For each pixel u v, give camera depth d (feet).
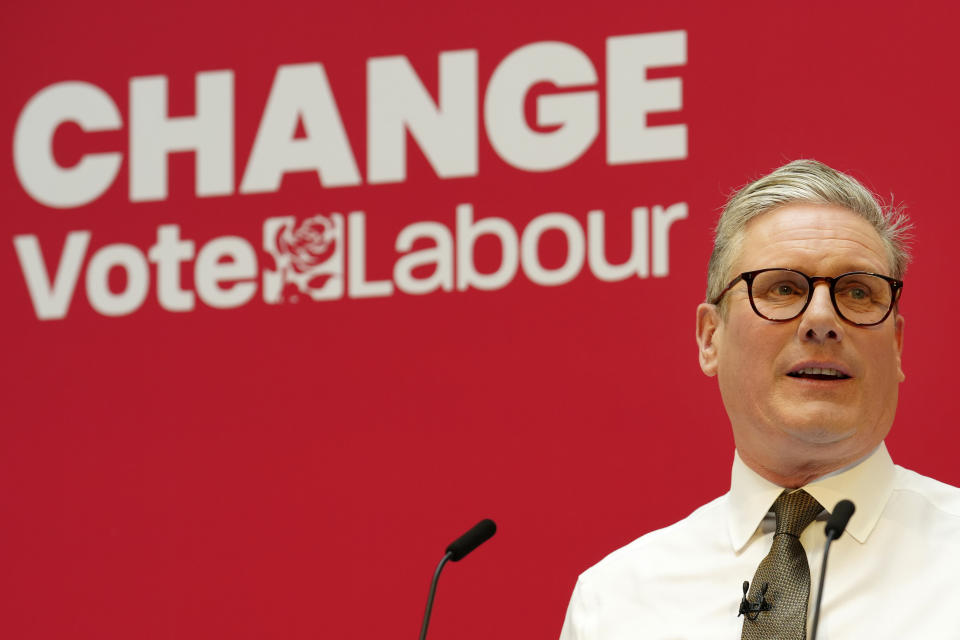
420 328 28.71
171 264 30.50
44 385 30.53
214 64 31.45
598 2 29.22
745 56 27.94
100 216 31.17
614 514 26.71
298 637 27.84
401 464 28.14
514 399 27.78
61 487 29.91
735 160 27.55
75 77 32.17
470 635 26.84
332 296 29.37
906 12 27.09
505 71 29.50
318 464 28.60
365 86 30.32
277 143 30.53
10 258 31.37
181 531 29.07
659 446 26.78
